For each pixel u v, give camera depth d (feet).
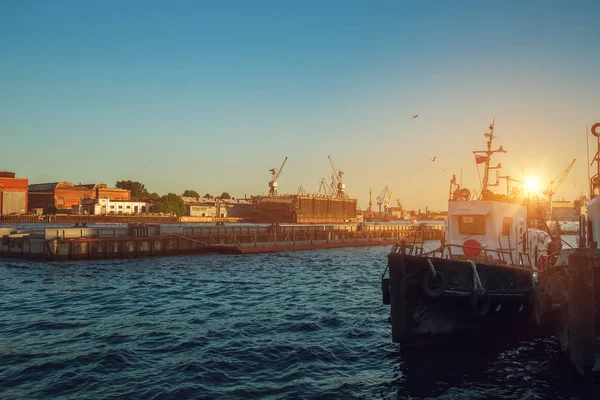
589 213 60.54
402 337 55.11
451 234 73.31
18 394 43.86
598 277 44.52
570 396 45.52
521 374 51.26
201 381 47.39
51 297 94.79
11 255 176.55
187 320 74.08
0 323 71.41
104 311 81.15
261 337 64.03
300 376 49.83
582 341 44.42
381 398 44.88
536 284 61.16
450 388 47.42
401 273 54.80
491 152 82.94
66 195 596.70
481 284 57.62
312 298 95.66
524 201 82.33
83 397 43.21
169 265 158.81
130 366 51.52
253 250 212.84
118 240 178.50
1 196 515.09
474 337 60.90
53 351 56.44
